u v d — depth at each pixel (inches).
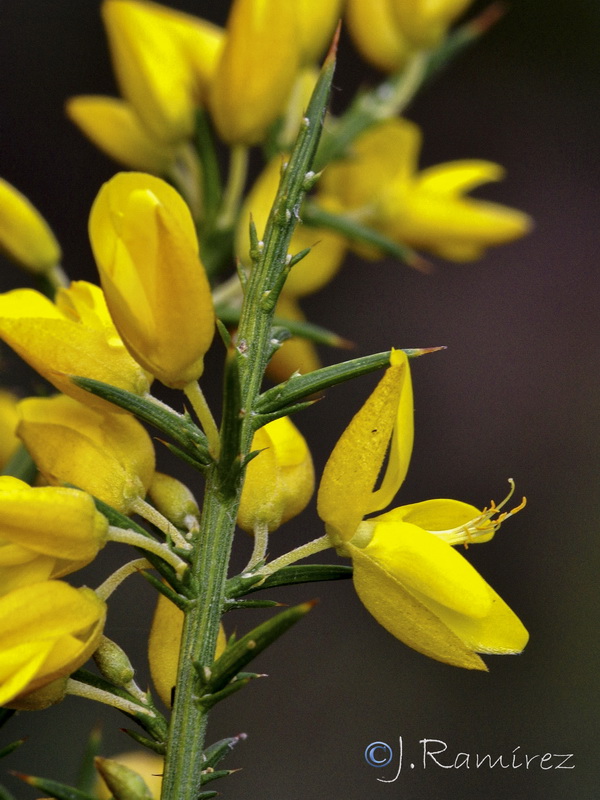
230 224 8.3
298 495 6.6
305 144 6.3
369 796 16.5
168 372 6.3
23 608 6.2
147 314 6.3
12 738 14.1
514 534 20.3
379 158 9.2
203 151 8.3
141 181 6.3
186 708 6.3
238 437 6.2
